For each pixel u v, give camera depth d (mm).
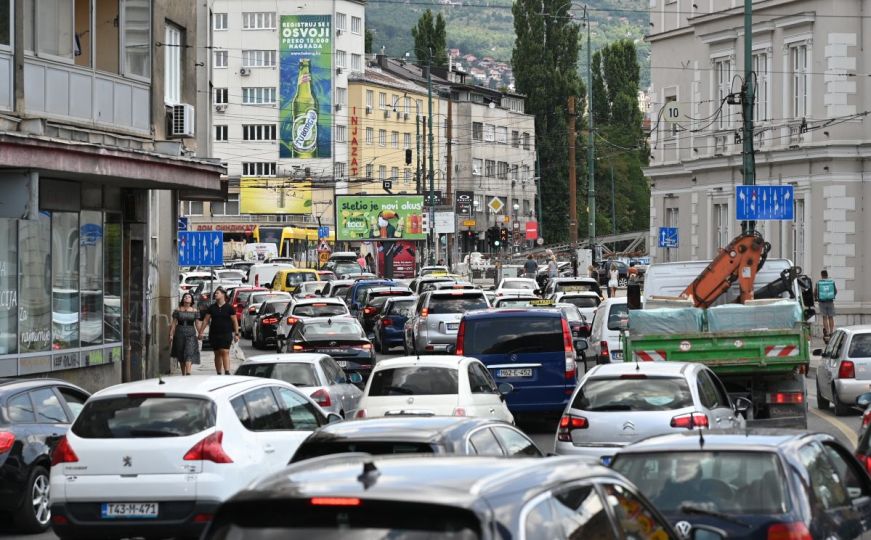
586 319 90688
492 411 37688
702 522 18875
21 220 51656
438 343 77000
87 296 59438
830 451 21688
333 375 45375
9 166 47500
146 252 66188
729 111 113938
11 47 49812
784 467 19344
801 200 105000
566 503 12844
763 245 54156
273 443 28766
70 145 50031
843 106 101500
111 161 53531
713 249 116688
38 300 54531
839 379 53812
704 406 33125
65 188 57062
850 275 101562
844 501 20938
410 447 22781
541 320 49781
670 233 121500
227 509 11664
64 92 53719
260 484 12266
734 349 44688
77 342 58312
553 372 49531
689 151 120312
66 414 33844
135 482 26703
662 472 19891
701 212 118375
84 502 26844
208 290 139625
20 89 50344
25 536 31484
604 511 13523
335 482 12070
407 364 37562
